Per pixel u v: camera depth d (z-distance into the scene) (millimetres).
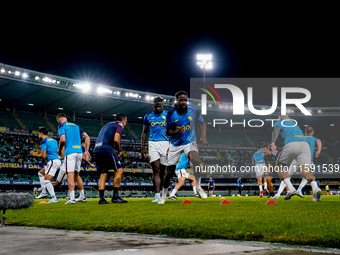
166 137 8820
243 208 5109
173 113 7402
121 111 39094
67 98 34125
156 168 8797
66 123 8203
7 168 29969
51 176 9227
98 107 37500
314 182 8664
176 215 3660
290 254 1653
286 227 2430
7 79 28359
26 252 1801
